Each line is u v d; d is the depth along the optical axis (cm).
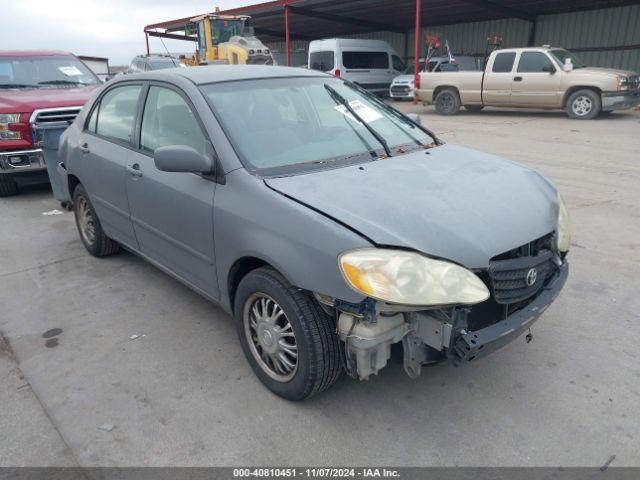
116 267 464
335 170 289
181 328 357
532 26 2144
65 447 251
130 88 390
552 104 1359
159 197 335
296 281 242
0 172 659
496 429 255
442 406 272
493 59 1427
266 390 289
